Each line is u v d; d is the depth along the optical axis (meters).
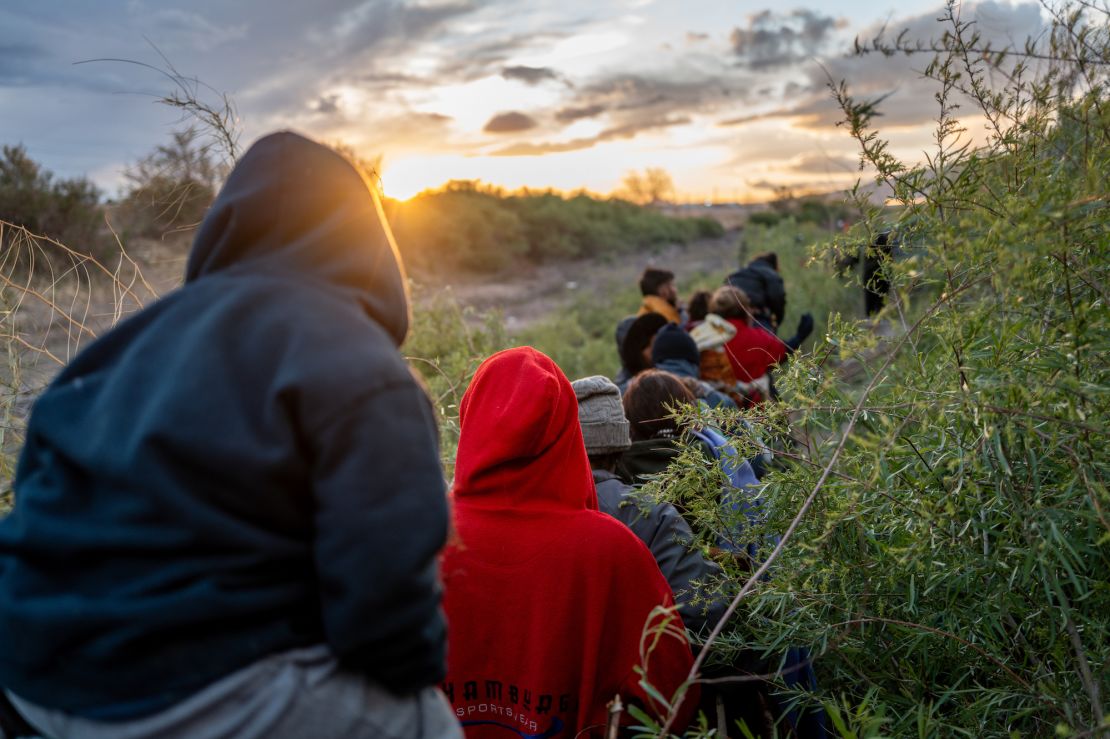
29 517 1.17
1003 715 1.86
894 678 1.96
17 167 8.09
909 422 1.81
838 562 1.88
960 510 1.73
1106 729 1.40
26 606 1.13
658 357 4.27
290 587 1.16
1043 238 1.39
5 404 2.42
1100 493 1.51
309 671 1.15
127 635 1.08
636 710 1.47
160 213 2.76
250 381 1.17
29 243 2.85
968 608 1.83
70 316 2.77
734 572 2.12
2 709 1.26
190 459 1.12
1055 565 1.68
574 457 2.03
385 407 1.16
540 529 1.93
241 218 1.33
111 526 1.12
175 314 1.24
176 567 1.10
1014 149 1.81
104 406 1.18
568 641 1.89
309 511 1.17
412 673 1.19
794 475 1.98
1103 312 1.59
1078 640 1.55
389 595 1.12
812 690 2.17
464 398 2.12
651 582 1.94
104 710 1.09
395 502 1.13
